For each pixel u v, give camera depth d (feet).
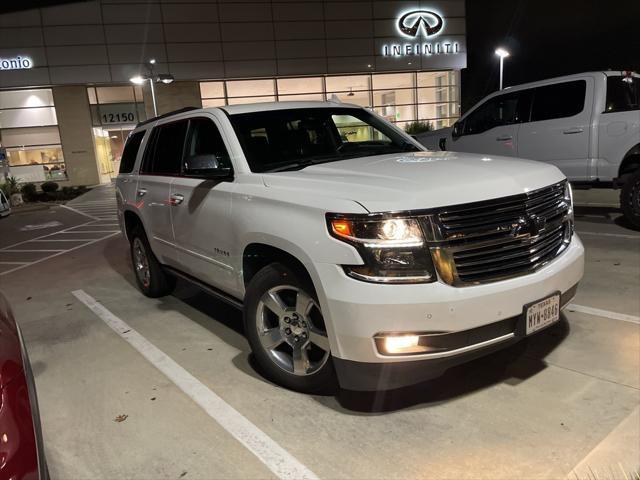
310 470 8.68
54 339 15.52
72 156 94.89
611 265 18.97
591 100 24.70
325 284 9.34
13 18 88.99
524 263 9.71
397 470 8.52
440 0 103.96
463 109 148.15
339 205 9.35
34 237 39.29
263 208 10.94
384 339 8.92
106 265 25.98
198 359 13.38
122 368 13.12
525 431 9.32
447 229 9.00
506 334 9.52
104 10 91.25
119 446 9.71
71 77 92.07
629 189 24.00
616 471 8.04
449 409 10.20
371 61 102.53
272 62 98.43
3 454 5.70
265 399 11.07
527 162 11.71
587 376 11.11
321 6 98.73
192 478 8.68
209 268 13.62
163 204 15.65
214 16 94.99
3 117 92.84
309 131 13.99
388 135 15.30
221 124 13.25
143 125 18.92
